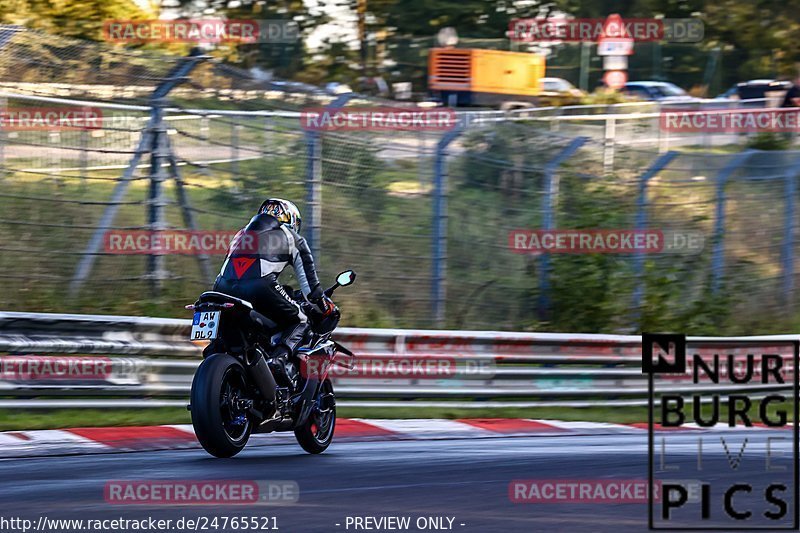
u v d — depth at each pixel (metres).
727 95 116.62
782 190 55.81
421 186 46.38
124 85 41.19
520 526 18.20
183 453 26.55
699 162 53.94
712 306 51.06
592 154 52.03
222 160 43.78
